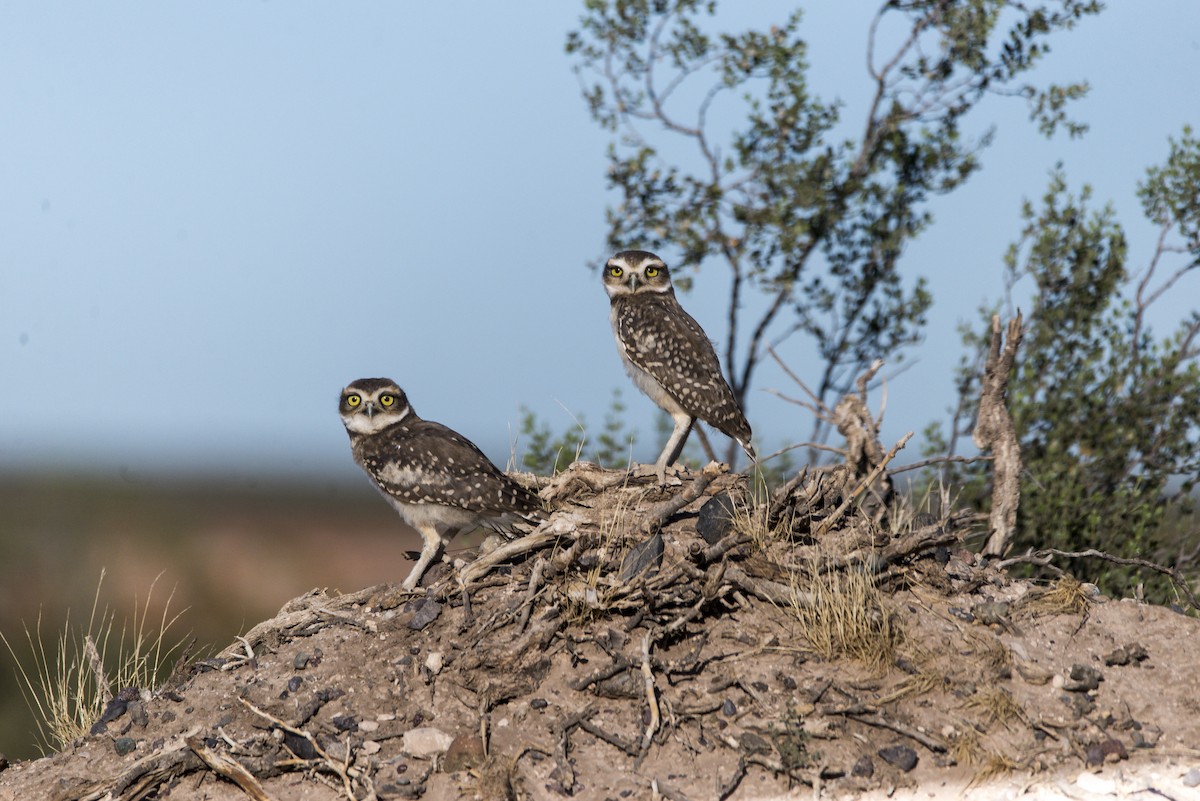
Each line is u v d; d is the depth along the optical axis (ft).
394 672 33.37
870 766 29.45
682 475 44.88
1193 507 55.88
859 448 47.11
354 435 41.98
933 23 71.67
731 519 37.47
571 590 34.19
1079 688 32.19
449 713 31.94
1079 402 58.70
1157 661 33.58
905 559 36.99
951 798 28.58
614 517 38.50
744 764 29.66
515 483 40.37
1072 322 61.11
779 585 34.71
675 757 30.09
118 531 154.81
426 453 39.91
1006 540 46.73
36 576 113.70
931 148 72.79
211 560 140.77
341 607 37.11
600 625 34.12
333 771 30.40
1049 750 30.14
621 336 50.21
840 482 41.06
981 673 32.58
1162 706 31.86
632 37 69.82
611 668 32.17
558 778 29.43
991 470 56.39
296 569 147.54
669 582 34.55
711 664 33.01
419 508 40.24
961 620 34.94
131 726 33.04
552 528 36.68
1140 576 51.39
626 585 34.19
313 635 35.68
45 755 38.09
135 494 197.57
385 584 38.32
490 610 34.86
